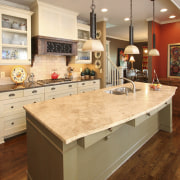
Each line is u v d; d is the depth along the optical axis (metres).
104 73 4.59
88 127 1.31
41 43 3.38
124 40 9.20
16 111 2.93
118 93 2.86
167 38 4.76
